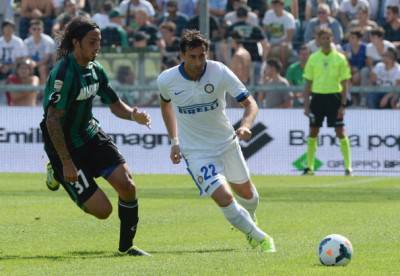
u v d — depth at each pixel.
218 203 24.30
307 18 62.53
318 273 20.36
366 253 23.62
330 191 43.16
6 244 26.42
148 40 60.59
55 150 23.86
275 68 57.41
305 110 53.03
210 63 24.95
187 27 61.34
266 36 61.47
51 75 23.12
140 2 64.25
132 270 21.14
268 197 40.12
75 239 27.48
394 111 55.59
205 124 25.28
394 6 61.03
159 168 56.75
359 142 55.84
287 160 56.28
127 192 23.92
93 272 20.95
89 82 23.48
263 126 56.47
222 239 27.48
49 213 33.94
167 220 32.16
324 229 29.45
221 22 62.12
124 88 56.38
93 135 24.06
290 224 30.88
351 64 58.94
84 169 23.97
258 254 23.66
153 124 56.66
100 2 66.38
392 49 57.59
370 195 41.25
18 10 67.88
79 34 22.98
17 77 59.19
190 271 20.88
